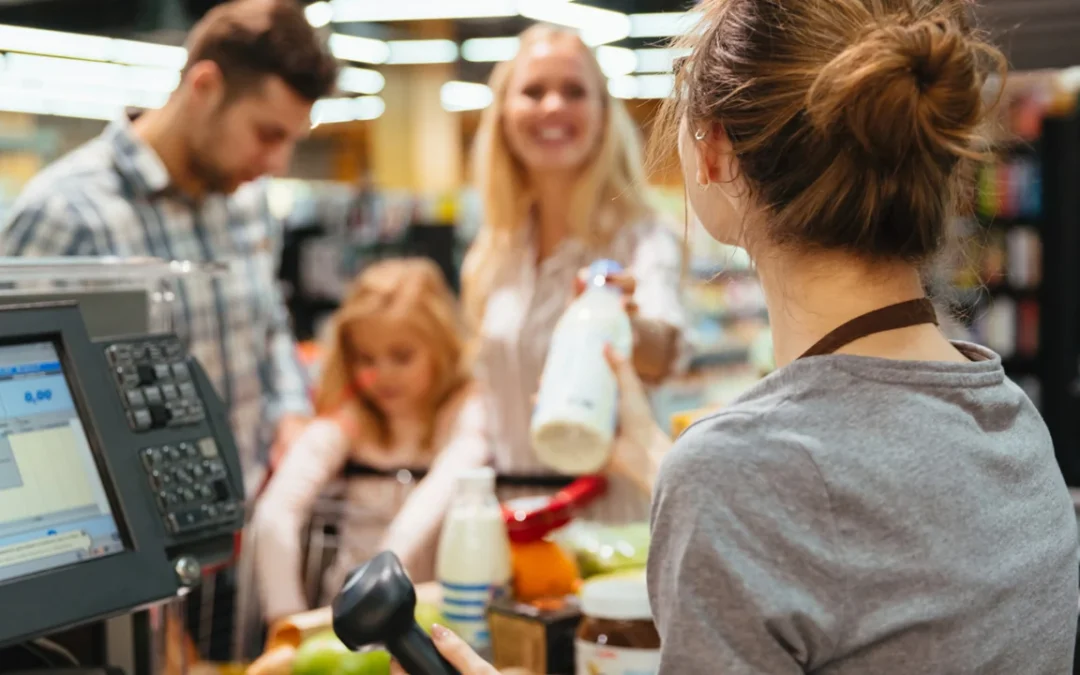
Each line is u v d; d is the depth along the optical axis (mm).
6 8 4852
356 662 1119
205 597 1983
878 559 696
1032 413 833
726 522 695
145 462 970
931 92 708
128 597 916
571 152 1894
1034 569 749
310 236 5488
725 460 710
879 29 723
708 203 837
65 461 931
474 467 1992
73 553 903
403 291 2268
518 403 1970
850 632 698
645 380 1755
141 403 989
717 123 778
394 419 2262
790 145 729
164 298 1190
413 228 5488
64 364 965
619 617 1071
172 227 2260
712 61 776
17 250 2084
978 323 4594
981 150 764
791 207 739
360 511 2205
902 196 722
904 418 733
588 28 5363
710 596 690
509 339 1967
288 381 2586
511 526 1280
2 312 927
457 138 9906
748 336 5508
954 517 715
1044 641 750
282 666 1163
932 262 774
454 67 8492
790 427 725
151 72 6457
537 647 1163
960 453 735
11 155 5664
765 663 683
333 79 2188
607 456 1355
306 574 2199
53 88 7070
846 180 718
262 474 2461
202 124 2164
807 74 718
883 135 701
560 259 1959
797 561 692
